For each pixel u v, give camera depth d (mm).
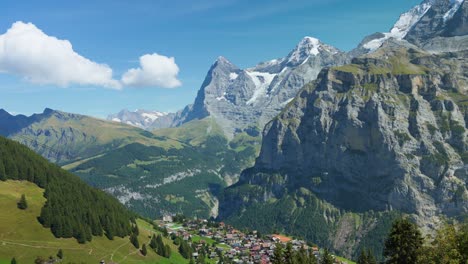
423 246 100875
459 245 90438
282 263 156125
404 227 103125
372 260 187250
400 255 101750
